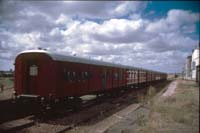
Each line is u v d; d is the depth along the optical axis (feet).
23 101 44.62
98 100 66.85
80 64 52.13
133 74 102.22
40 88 43.86
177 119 43.09
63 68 45.60
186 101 66.08
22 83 45.34
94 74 60.18
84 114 46.98
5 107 42.78
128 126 37.32
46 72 43.47
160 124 39.14
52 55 43.78
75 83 50.01
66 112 47.75
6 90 59.67
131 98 75.25
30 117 41.32
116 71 78.64
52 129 34.83
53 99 43.19
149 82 143.95
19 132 32.55
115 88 79.41
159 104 58.49
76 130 35.24
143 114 46.78
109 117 45.55
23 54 45.27
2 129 32.22
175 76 411.13
